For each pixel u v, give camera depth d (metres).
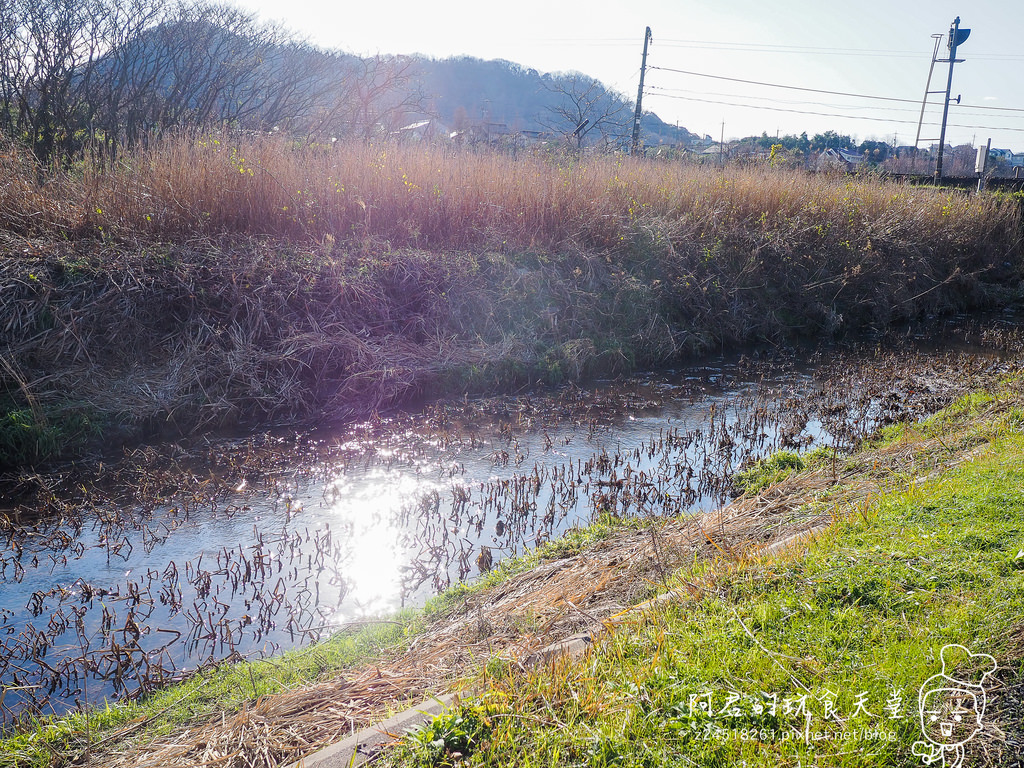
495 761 3.07
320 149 13.94
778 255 16.06
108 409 8.73
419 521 7.00
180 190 11.45
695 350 13.66
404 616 5.30
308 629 5.25
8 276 9.21
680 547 5.82
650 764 3.02
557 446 9.16
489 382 11.14
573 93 32.84
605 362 12.45
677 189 16.36
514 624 4.75
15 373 8.48
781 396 11.34
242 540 6.61
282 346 10.25
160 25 20.19
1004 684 3.36
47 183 11.24
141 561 6.20
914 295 17.78
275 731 3.73
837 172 21.92
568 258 13.62
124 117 19.38
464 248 13.03
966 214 20.80
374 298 11.31
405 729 3.37
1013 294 20.06
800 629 3.84
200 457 8.44
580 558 5.97
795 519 6.23
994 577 4.15
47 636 5.09
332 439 9.13
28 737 3.99
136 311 9.68
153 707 4.30
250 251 11.11
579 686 3.51
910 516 5.31
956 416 9.23
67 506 7.08
